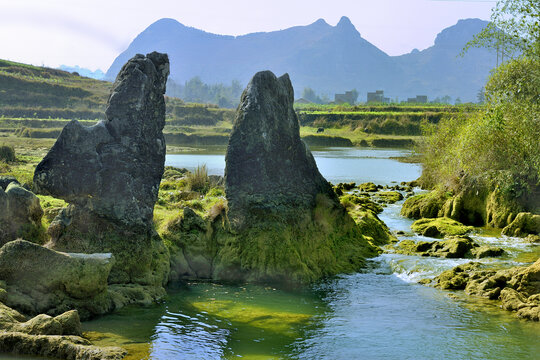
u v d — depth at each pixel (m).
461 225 21.69
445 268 15.70
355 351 9.87
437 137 34.44
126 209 12.66
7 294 10.09
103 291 11.21
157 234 13.99
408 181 43.03
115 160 12.64
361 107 146.50
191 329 10.70
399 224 23.42
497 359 9.51
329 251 16.05
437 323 11.42
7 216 12.52
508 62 20.59
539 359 9.49
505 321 11.55
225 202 16.11
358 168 55.03
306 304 12.79
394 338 10.55
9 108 116.62
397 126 114.12
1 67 148.75
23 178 25.48
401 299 13.24
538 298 12.28
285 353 9.73
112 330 10.24
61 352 8.56
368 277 15.31
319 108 162.25
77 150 12.20
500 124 21.81
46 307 10.41
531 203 21.66
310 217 16.20
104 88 153.88
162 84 13.69
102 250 12.44
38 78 144.50
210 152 77.62
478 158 23.39
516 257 16.84
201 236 15.37
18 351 8.59
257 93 15.94
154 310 11.75
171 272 14.30
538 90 19.69
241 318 11.59
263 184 15.59
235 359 9.29
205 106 143.00
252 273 14.76
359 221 19.70
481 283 13.78
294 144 16.62
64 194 12.12
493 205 22.55
